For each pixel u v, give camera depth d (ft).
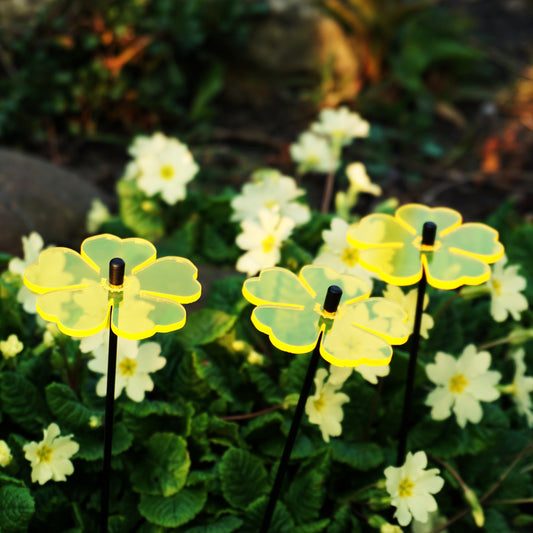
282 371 2.80
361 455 2.76
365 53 5.57
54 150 4.70
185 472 2.66
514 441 2.98
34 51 4.65
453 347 3.01
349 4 5.65
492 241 2.52
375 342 2.31
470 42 6.38
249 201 2.98
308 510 2.68
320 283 2.42
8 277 2.88
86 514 2.68
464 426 2.77
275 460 2.77
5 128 4.55
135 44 4.71
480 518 2.66
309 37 5.49
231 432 2.74
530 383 2.79
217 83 5.22
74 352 2.77
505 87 5.94
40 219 3.51
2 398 2.65
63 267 2.35
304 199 3.28
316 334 2.32
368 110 5.41
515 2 7.31
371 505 2.67
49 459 2.53
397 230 2.53
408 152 5.15
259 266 2.75
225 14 5.26
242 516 2.69
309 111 5.37
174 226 3.38
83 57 4.77
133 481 2.70
